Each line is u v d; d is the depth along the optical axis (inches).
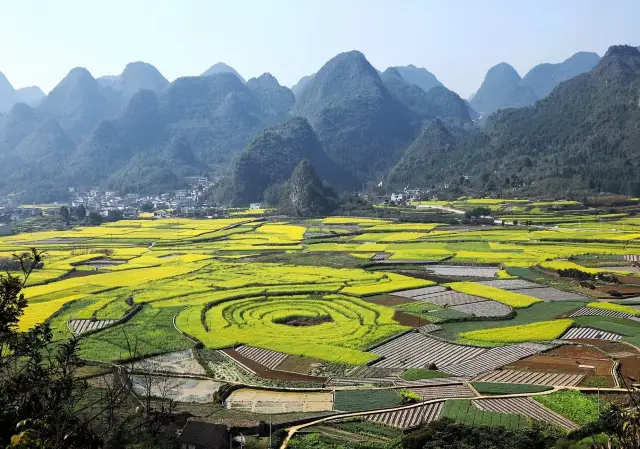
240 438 2043.6
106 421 1616.6
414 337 3324.3
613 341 3137.3
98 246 7224.4
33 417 872.3
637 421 853.8
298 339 3312.0
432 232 7682.1
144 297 4347.9
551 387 2463.1
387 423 2166.6
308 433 2095.2
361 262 5684.1
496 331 3353.8
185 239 7716.5
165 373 2792.8
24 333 972.6
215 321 3708.2
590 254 5708.7
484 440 1908.2
